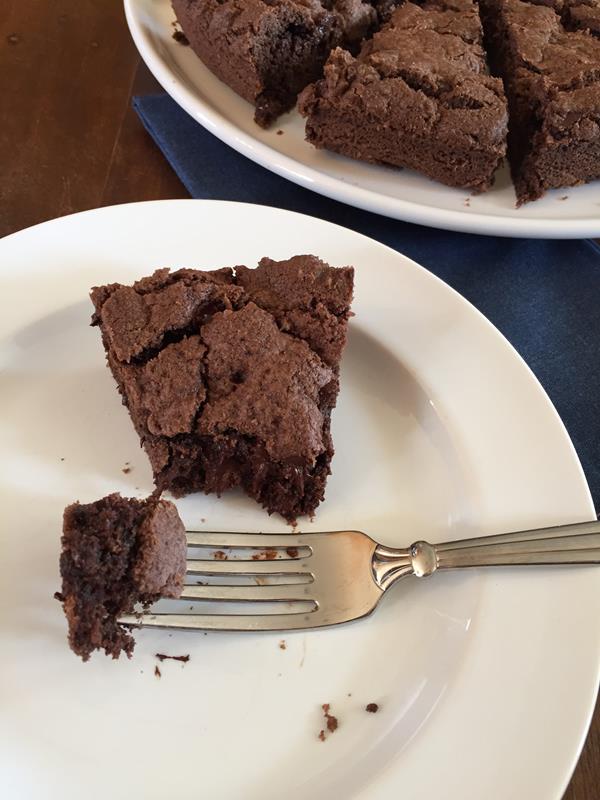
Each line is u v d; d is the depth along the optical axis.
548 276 0.27
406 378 0.22
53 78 0.32
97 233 0.23
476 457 0.20
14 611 0.18
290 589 0.18
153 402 0.19
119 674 0.17
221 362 0.20
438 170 0.30
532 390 0.21
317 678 0.17
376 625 0.18
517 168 0.32
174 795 0.15
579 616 0.17
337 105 0.29
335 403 0.21
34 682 0.17
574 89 0.30
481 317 0.22
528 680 0.16
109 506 0.17
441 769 0.15
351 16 0.34
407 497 0.20
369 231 0.29
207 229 0.23
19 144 0.30
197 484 0.20
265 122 0.32
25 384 0.22
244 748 0.16
